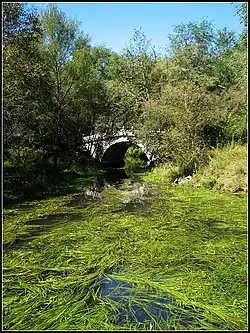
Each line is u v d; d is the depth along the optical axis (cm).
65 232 835
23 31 1361
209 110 1717
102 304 479
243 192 1324
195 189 1441
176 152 1689
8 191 1255
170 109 1827
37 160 1655
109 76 3241
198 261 634
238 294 502
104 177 1994
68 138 2209
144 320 443
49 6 2028
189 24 3077
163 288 522
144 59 2589
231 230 837
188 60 2600
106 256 662
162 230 841
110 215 1020
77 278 566
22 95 1413
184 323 433
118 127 2622
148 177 1875
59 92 2059
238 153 1503
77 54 2139
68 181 1722
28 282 555
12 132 1424
